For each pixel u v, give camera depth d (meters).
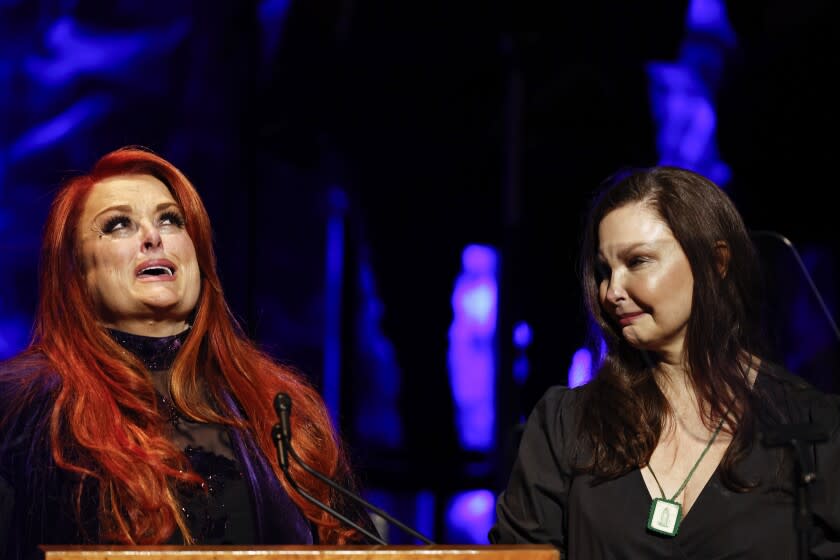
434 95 14.97
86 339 5.46
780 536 5.19
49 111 19.34
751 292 5.62
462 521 15.38
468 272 16.09
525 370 14.38
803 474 5.07
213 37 18.06
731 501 5.23
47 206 19.33
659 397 5.59
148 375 5.48
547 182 14.79
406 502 15.49
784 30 15.68
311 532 5.61
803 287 14.43
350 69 14.98
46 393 5.30
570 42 14.29
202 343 5.84
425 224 15.88
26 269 19.39
